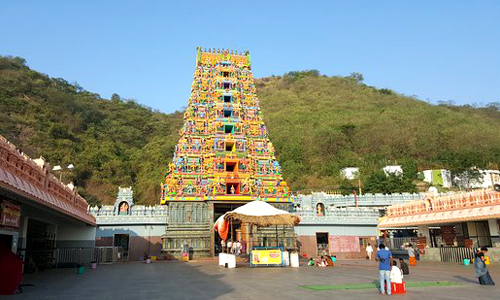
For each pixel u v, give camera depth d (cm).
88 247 3016
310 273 2048
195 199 3744
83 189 7119
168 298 1159
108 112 11106
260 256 2548
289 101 12369
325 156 8512
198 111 4281
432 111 10919
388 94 13412
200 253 3572
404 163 7912
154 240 3759
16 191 1334
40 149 7825
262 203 2662
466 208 2770
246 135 4256
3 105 8600
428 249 3103
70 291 1363
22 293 1322
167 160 8375
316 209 4306
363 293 1246
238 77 4638
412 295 1197
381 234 4231
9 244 1573
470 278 1742
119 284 1582
